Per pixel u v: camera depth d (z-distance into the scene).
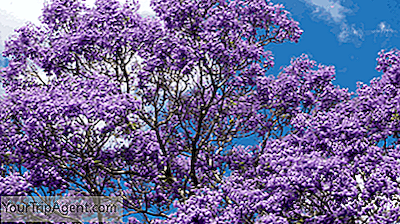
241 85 14.59
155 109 13.38
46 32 13.88
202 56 12.26
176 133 15.15
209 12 13.32
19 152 11.48
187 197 12.55
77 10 14.09
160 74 12.98
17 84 13.80
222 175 14.03
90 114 10.62
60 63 13.08
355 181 9.33
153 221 12.66
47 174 11.61
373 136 11.59
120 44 12.57
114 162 13.30
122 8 12.76
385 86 13.15
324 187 9.20
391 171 9.48
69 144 12.41
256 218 9.64
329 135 10.71
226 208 9.99
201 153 14.88
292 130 14.12
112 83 11.66
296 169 9.26
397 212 9.02
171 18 13.12
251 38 14.11
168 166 13.53
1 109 11.36
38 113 10.71
